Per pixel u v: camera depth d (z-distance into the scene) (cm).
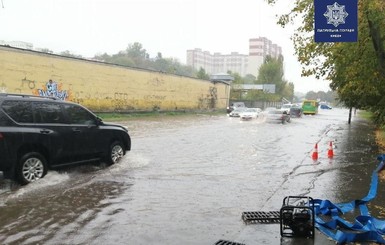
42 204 721
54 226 606
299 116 5456
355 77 1443
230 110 5650
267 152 1568
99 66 3503
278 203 763
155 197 793
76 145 980
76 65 3219
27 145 863
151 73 4338
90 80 3397
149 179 965
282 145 1841
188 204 747
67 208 701
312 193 852
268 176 1048
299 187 914
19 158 844
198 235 579
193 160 1295
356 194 849
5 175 838
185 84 5131
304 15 1291
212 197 804
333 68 1499
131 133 2180
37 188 835
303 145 1870
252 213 677
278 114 3778
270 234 582
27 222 622
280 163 1287
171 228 609
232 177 1021
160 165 1175
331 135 2520
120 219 648
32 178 869
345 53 1292
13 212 671
